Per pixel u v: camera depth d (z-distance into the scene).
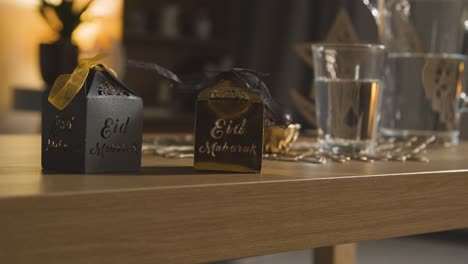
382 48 1.05
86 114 0.77
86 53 1.73
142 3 4.82
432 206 0.89
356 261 2.46
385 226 0.85
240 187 0.74
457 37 1.33
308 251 2.57
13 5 4.71
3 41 4.68
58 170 0.79
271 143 1.02
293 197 0.77
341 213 0.81
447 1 1.31
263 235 0.76
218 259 0.73
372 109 1.05
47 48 1.41
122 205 0.68
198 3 4.99
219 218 0.73
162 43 4.87
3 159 0.88
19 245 0.64
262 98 0.82
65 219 0.66
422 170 0.90
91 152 0.77
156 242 0.70
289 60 3.51
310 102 1.44
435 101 1.29
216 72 0.88
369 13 2.93
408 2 1.31
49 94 0.79
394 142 1.31
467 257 2.55
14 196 0.63
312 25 3.43
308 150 1.11
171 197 0.70
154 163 0.88
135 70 4.81
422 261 2.49
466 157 1.11
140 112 0.81
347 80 1.04
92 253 0.67
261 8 3.71
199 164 0.82
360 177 0.82
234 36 4.80
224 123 0.82
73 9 1.49
